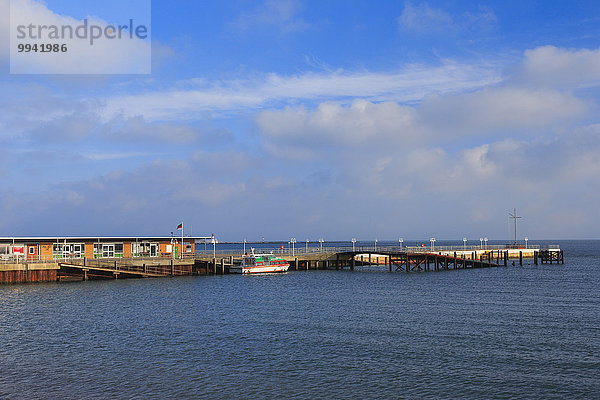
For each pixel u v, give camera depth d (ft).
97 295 216.54
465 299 209.15
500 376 102.94
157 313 172.86
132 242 305.53
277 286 256.93
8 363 111.55
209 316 167.73
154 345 127.54
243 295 220.43
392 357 116.47
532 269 373.40
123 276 289.74
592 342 130.93
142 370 106.83
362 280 289.74
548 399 90.58
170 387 96.43
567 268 384.06
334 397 91.35
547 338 135.44
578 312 176.96
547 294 225.76
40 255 272.10
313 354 119.14
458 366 109.70
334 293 228.43
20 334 139.85
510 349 123.65
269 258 343.67
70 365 110.32
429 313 174.50
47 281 263.49
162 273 300.61
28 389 95.09
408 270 347.77
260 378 101.71
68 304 191.11
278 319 162.71
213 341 131.85
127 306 187.32
